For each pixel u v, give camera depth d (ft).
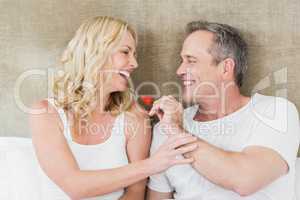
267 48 5.27
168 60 5.48
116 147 5.04
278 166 4.43
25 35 5.67
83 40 4.96
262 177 4.34
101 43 4.91
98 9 5.55
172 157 4.51
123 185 4.61
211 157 4.39
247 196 4.65
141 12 5.48
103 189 4.60
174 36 5.44
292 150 4.58
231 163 4.35
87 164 4.96
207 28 5.01
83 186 4.59
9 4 5.65
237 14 5.29
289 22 5.21
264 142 4.52
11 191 4.86
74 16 5.57
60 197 4.82
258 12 5.25
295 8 5.18
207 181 4.87
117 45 4.95
